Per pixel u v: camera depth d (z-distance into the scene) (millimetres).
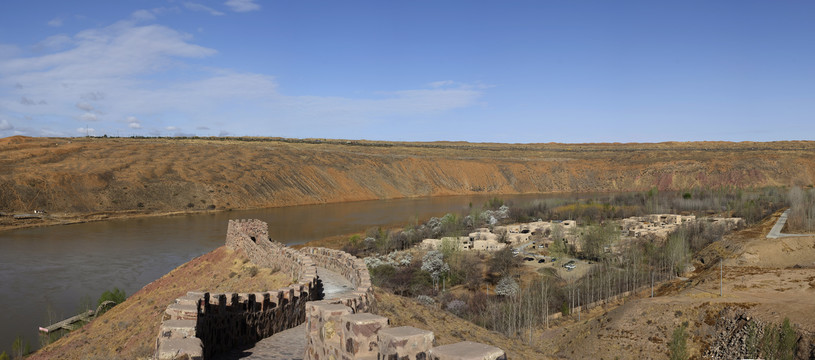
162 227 114188
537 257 94812
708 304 59938
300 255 29969
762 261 82438
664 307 61188
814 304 56156
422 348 8242
